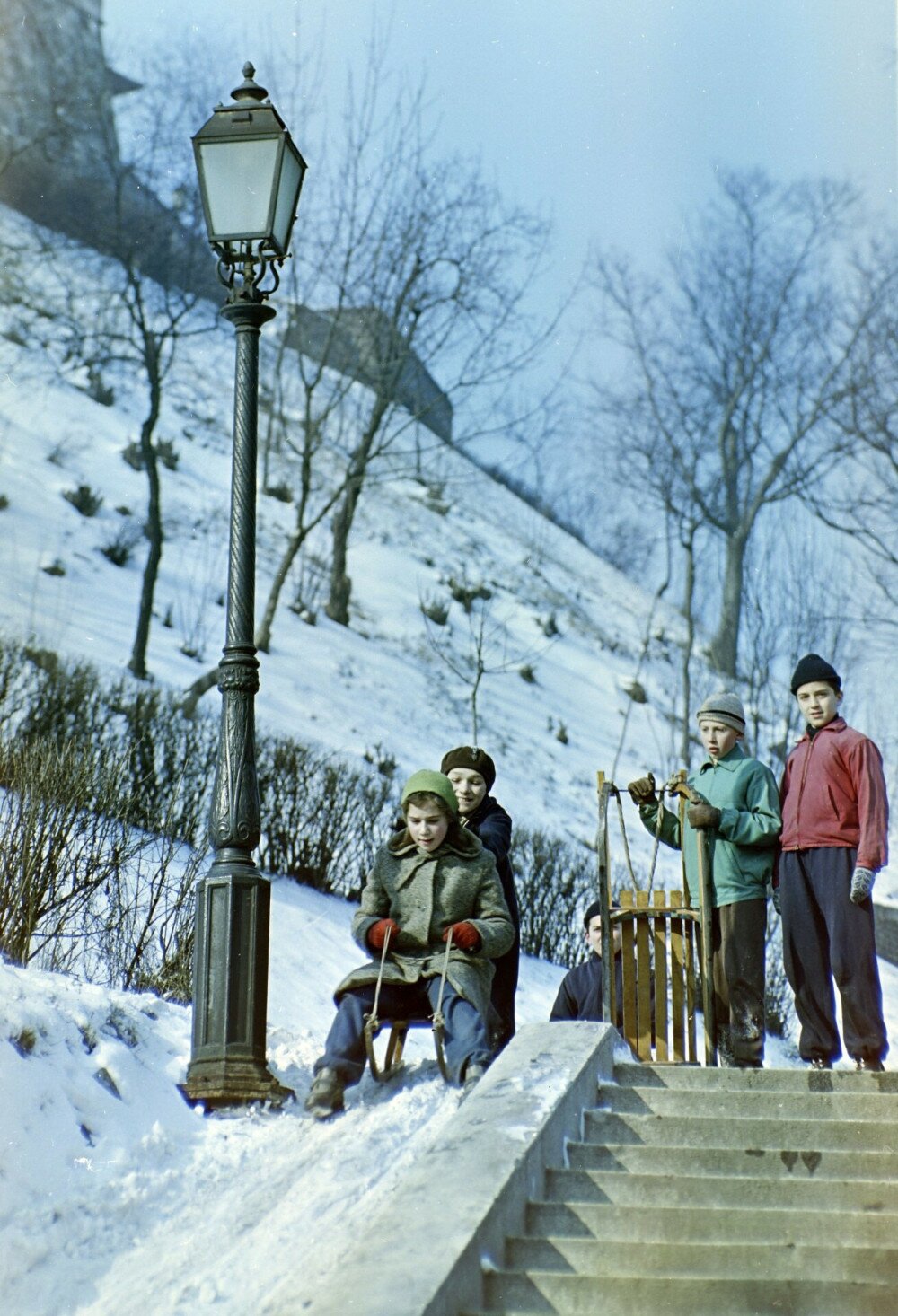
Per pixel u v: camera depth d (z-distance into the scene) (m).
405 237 25.09
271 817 12.38
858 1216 4.65
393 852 6.32
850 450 36.69
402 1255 4.00
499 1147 4.70
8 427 25.78
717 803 6.60
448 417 38.88
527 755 24.58
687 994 6.56
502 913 6.21
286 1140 5.57
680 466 38.34
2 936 6.73
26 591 20.00
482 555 35.25
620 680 31.12
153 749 11.11
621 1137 5.34
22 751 8.12
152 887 7.84
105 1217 4.80
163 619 21.77
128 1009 6.12
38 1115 5.07
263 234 6.77
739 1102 5.59
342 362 26.25
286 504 29.69
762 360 38.34
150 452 19.64
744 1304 4.22
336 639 24.94
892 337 37.44
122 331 30.45
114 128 24.25
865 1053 6.14
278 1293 4.25
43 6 23.45
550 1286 4.23
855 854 6.32
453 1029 5.91
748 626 26.67
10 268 26.47
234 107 6.93
